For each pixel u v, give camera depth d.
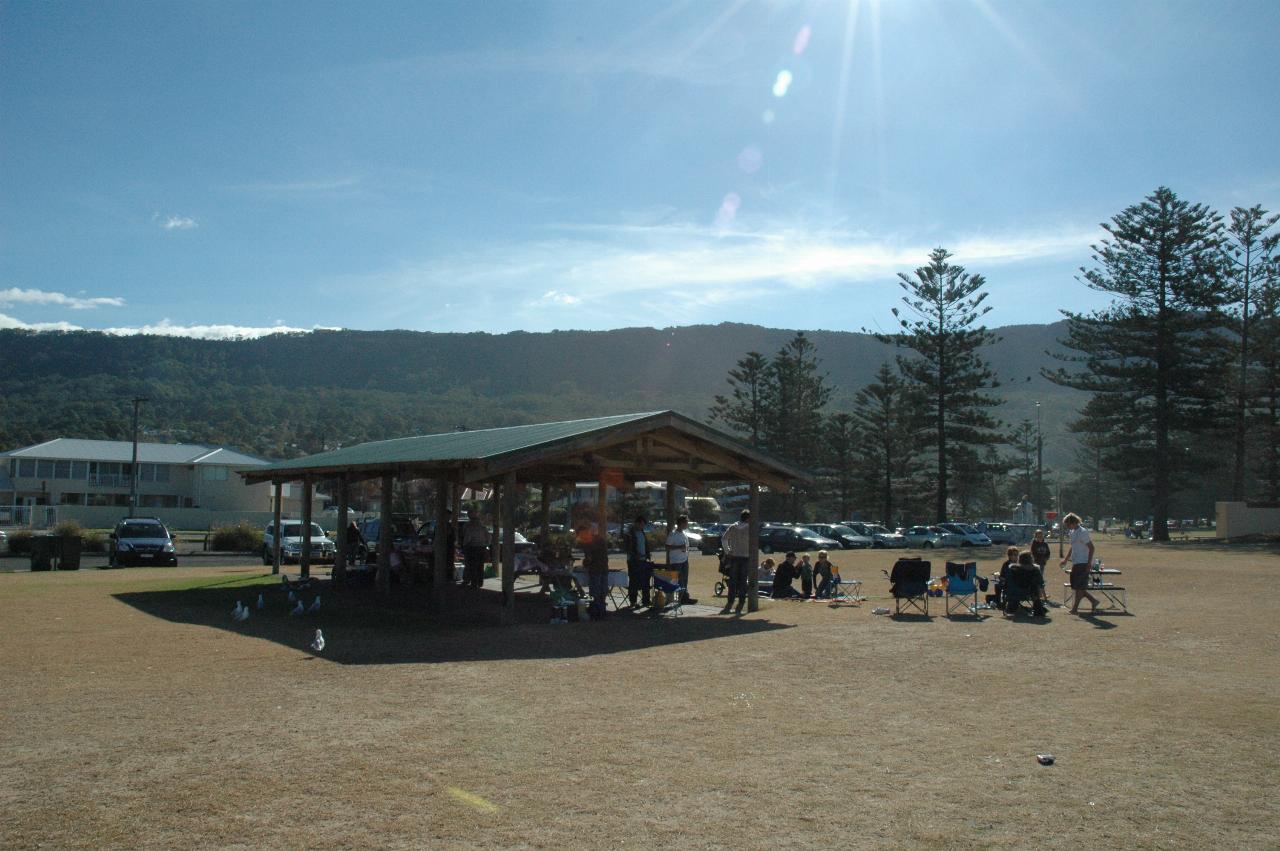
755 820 5.45
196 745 6.96
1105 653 11.52
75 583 22.12
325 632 13.41
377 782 6.09
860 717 8.02
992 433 59.41
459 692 8.98
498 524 24.39
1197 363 52.91
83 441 67.31
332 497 66.06
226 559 36.72
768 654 11.39
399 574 22.22
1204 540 49.47
